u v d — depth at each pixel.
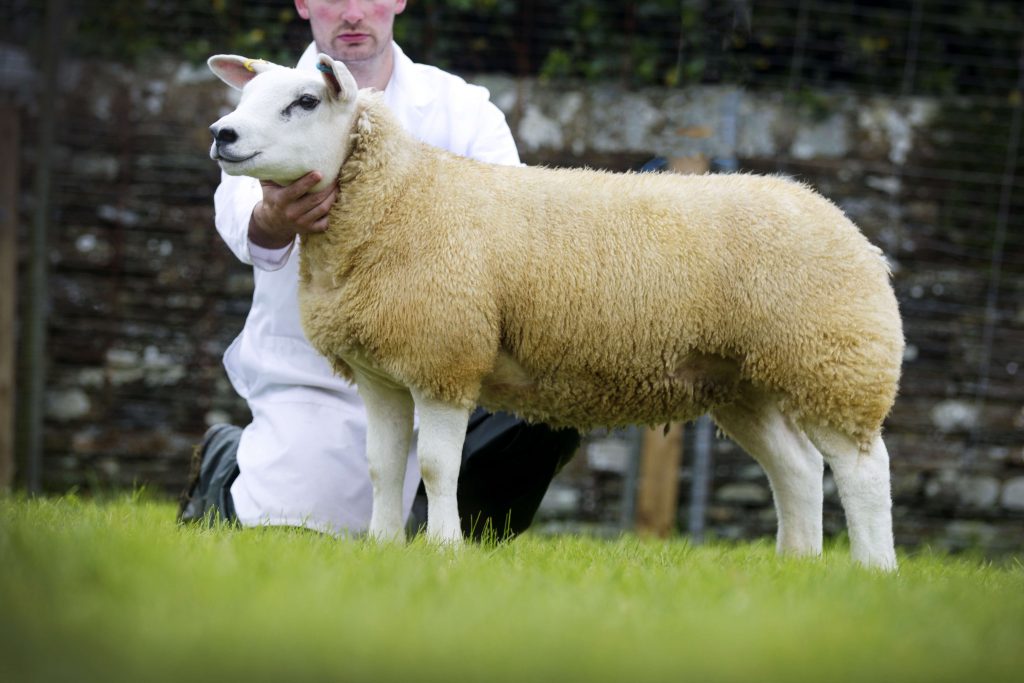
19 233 10.11
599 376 5.33
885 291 5.20
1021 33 10.59
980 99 10.29
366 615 3.36
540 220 5.21
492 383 5.45
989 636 3.60
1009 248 10.22
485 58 10.40
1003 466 10.12
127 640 3.03
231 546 4.36
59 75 10.02
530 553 5.13
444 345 5.10
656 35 10.34
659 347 5.23
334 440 6.39
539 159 10.06
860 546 5.18
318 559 4.24
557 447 6.28
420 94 6.54
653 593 3.99
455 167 5.32
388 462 5.50
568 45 10.44
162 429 10.11
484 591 3.85
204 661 2.91
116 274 10.13
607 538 8.95
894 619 3.73
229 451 6.84
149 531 4.79
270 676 2.86
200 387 10.12
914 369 10.11
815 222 5.21
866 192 10.20
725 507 10.01
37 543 3.99
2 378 9.82
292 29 10.33
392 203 5.19
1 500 6.52
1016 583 4.95
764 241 5.16
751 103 10.21
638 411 5.51
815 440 5.24
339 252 5.23
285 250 6.00
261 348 6.62
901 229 10.19
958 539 10.06
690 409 5.52
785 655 3.21
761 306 5.13
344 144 5.21
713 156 9.81
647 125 10.05
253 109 5.12
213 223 10.16
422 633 3.23
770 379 5.21
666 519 9.57
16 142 9.85
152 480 10.09
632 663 3.09
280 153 5.10
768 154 10.19
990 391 10.13
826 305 5.10
